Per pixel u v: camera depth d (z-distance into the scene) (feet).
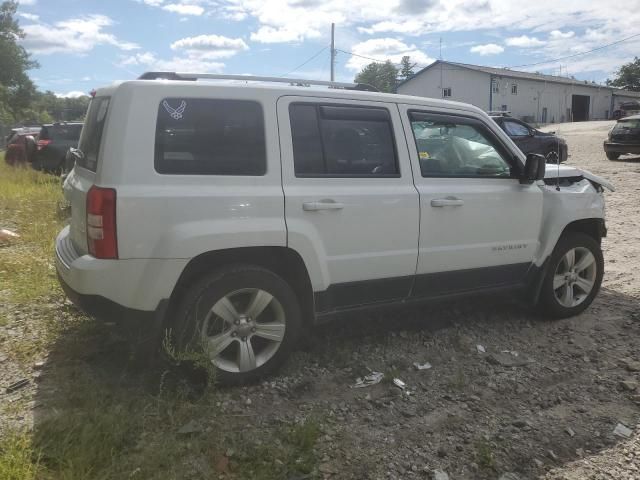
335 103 12.78
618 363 13.75
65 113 180.75
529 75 186.91
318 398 11.88
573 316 16.72
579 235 16.49
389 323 15.80
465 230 14.29
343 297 13.05
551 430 10.91
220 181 11.35
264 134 11.85
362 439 10.46
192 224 11.00
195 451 9.73
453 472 9.64
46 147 46.21
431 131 14.20
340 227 12.52
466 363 13.71
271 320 12.42
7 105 213.66
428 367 13.44
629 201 35.53
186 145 11.19
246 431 10.48
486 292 15.20
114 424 9.99
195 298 11.25
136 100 10.87
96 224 10.58
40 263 19.19
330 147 12.62
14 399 11.12
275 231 11.67
